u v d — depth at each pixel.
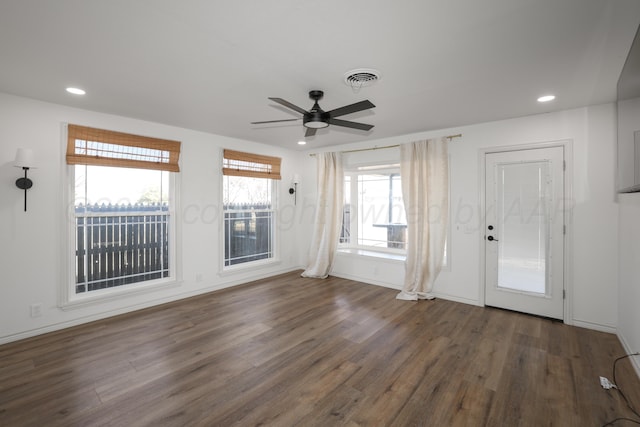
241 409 2.00
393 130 4.23
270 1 1.56
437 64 2.26
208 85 2.69
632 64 1.96
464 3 1.57
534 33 1.85
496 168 3.79
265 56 2.16
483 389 2.21
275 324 3.36
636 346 2.50
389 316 3.60
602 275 3.18
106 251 3.63
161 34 1.89
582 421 1.89
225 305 3.96
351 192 5.44
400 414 1.96
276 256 5.58
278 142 5.11
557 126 3.39
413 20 1.72
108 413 1.95
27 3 1.57
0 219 2.88
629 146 2.19
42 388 2.21
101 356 2.66
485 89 2.74
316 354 2.71
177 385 2.25
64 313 3.25
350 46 2.02
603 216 3.17
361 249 5.36
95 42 1.98
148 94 2.90
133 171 3.83
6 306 2.92
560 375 2.38
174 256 4.16
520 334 3.11
